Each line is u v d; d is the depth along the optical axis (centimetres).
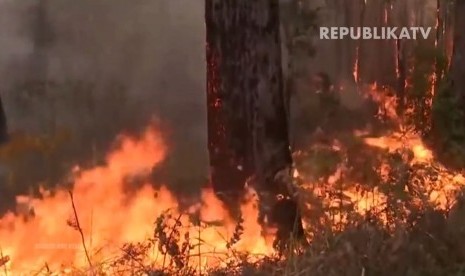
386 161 798
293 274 577
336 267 561
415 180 704
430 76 1616
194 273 616
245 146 772
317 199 714
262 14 771
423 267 559
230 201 762
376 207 669
